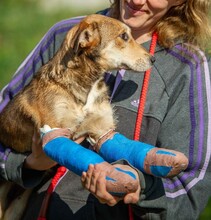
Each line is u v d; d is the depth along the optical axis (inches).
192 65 304.3
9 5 1084.5
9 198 326.0
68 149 255.1
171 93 299.1
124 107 298.4
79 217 283.6
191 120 295.9
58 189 288.8
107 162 256.8
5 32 934.4
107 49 317.4
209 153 293.7
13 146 324.2
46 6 1159.0
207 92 300.8
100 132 288.7
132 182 239.9
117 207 283.4
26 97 317.7
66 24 335.6
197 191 289.6
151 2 306.8
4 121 326.6
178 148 291.9
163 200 270.7
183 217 287.0
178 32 313.6
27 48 852.0
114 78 321.4
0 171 297.6
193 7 313.1
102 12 354.6
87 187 244.1
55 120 302.4
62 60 309.9
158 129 292.5
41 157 280.1
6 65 768.9
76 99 306.8
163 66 305.9
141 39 327.6
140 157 256.5
